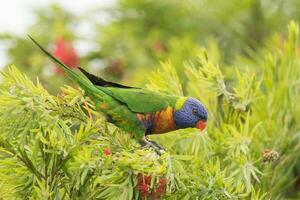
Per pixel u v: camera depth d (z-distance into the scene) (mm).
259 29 16703
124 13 17016
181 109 9188
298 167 11258
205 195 8055
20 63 16234
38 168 7945
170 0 16828
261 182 9875
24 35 16500
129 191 7758
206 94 10305
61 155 7785
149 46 16453
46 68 15680
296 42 11344
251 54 13992
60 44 15898
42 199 7703
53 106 8195
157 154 7992
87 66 16031
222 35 16641
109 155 7770
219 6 16938
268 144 10406
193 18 16828
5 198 8008
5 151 7984
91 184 7832
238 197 8242
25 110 7988
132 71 15945
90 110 8477
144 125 8945
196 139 9430
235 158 9180
